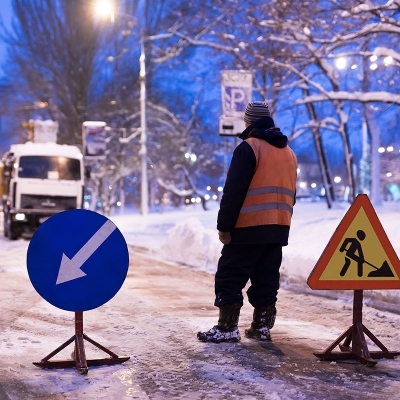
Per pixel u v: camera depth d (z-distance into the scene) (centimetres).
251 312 655
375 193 2478
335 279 447
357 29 1418
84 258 414
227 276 499
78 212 414
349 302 720
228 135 1230
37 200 1925
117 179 3641
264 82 1903
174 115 3800
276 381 392
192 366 424
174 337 518
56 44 3441
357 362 445
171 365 427
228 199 481
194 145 3831
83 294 412
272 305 513
